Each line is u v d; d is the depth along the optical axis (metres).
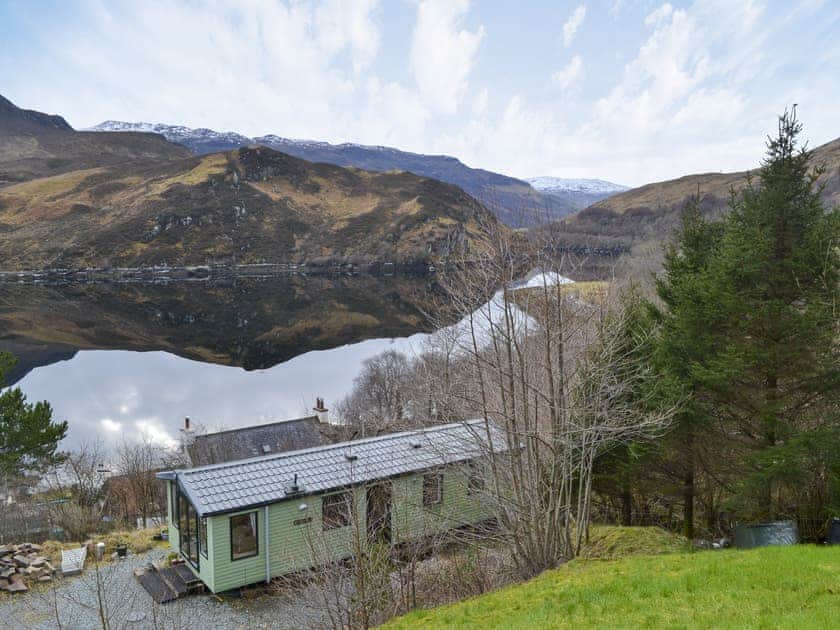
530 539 15.20
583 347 16.69
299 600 16.42
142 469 42.16
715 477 18.23
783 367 15.49
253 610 18.66
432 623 12.16
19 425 37.75
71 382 74.06
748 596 9.80
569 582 12.71
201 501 19.25
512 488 16.20
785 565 10.98
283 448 39.44
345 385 69.12
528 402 15.66
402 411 40.09
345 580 15.46
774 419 15.50
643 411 18.36
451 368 19.30
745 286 16.33
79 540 26.47
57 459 40.38
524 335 15.80
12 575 21.02
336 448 23.06
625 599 10.73
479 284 15.23
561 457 15.54
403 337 93.69
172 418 60.19
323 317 117.38
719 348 17.00
